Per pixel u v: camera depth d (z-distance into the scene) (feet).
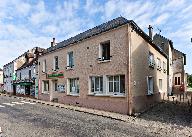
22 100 80.74
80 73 59.06
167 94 91.61
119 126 32.53
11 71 130.72
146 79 54.85
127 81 44.04
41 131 28.86
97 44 53.06
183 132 28.76
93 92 54.39
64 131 28.91
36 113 44.96
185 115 42.27
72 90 63.87
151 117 40.11
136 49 48.14
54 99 73.72
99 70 51.88
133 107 44.42
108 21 58.75
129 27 44.78
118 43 46.88
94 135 26.96
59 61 70.59
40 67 85.10
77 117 40.29
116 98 46.26
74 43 61.82
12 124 33.32
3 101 75.66
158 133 28.27
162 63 79.10
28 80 98.48
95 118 39.55
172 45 108.58
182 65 117.39
